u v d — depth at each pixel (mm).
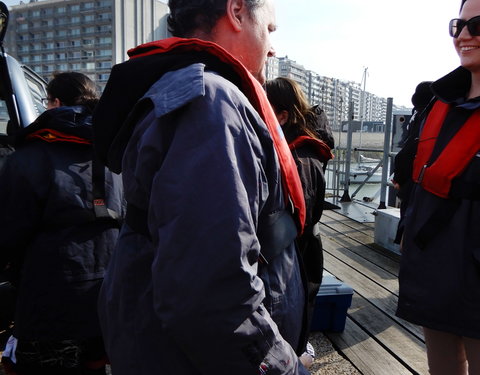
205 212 768
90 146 1816
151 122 887
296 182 1071
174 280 761
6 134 3334
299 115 2027
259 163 894
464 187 1512
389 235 4918
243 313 784
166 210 783
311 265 1961
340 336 2953
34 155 1740
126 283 944
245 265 791
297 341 1115
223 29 1051
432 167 1583
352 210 7195
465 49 1545
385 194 6301
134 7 102438
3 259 1732
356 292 3701
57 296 1710
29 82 3873
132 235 952
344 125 8414
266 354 835
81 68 106375
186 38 1032
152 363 902
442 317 1567
